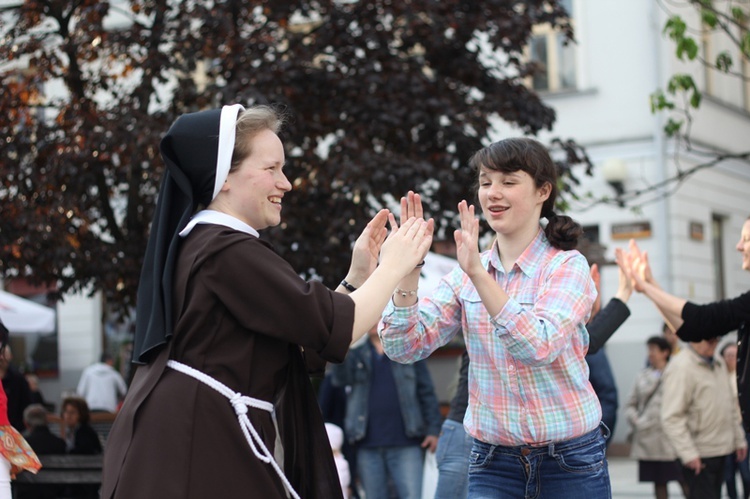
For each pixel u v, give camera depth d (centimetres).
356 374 852
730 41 1912
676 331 559
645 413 1062
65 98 1089
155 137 916
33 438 1009
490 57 1120
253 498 321
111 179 1028
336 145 967
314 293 327
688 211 1745
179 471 317
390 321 397
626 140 1742
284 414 342
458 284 411
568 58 1806
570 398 391
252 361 330
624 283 565
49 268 1003
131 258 996
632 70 1752
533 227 405
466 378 645
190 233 339
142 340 335
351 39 1029
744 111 1955
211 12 965
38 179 968
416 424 845
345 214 947
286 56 988
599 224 1748
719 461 975
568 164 1111
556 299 383
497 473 405
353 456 920
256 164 344
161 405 323
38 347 2161
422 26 1029
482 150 409
